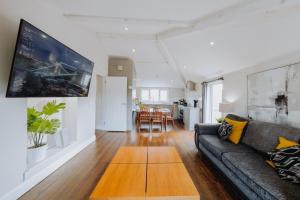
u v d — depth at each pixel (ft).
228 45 11.56
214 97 20.08
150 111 19.81
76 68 9.73
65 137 10.59
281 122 9.17
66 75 8.87
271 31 8.51
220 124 12.13
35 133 8.53
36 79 6.77
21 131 6.86
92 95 14.38
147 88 32.24
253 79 11.68
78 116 11.84
